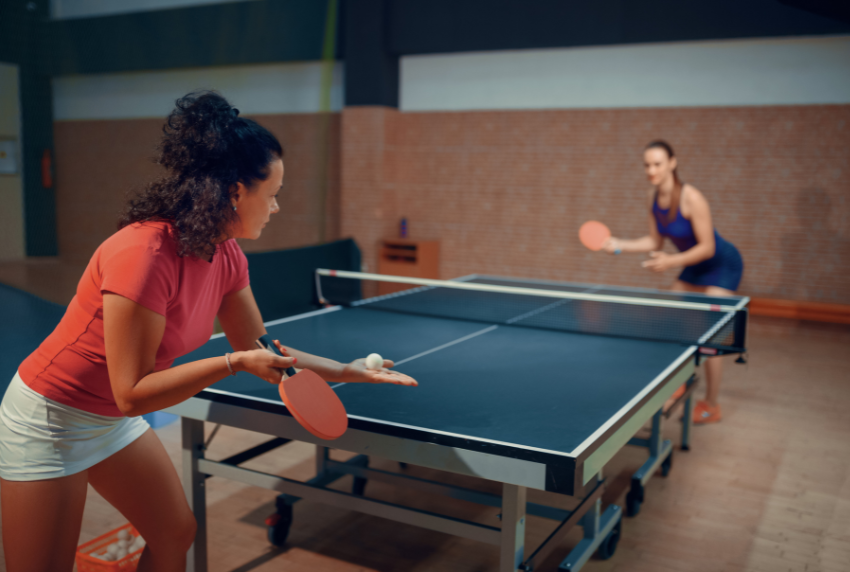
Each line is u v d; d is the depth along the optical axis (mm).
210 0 7512
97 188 6641
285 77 7906
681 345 2662
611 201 6801
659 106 6492
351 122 7504
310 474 3062
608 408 1822
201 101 1284
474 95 7273
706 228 3822
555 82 6895
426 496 2904
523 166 7145
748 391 4535
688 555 2420
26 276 5098
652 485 3035
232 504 2779
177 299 1341
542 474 1470
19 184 6090
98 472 1465
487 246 7430
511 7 6680
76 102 6500
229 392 1869
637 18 6234
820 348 5770
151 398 1244
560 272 7121
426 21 7051
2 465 1367
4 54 5969
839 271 6000
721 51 6184
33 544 1375
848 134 5820
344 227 7719
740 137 6215
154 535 1573
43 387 1350
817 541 2533
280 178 1358
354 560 2377
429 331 2836
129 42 6930
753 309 6203
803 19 5668
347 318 3080
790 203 6105
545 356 2441
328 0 7402
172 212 1276
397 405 1820
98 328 1318
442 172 7539
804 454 3424
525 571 1693
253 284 4973
